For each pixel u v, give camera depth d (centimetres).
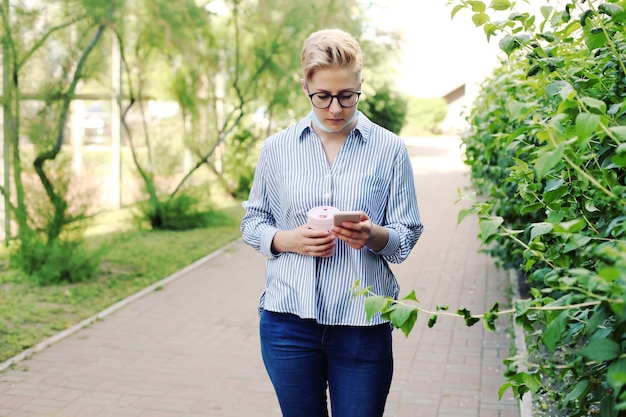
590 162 242
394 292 260
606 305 164
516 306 182
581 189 235
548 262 220
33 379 480
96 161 1673
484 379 475
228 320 629
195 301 692
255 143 1340
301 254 247
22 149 739
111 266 832
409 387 464
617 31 263
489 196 676
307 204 249
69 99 750
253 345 562
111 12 755
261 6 1127
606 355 156
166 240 1010
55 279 736
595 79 240
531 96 345
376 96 2566
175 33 977
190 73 1091
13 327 589
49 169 746
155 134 1127
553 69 271
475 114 702
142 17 959
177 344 561
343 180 247
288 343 249
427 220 1173
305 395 252
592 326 168
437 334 575
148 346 555
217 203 1309
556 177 247
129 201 1363
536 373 204
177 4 972
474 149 674
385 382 251
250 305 680
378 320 242
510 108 176
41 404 439
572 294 175
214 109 1177
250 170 1375
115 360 521
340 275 244
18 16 722
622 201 172
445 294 702
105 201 1354
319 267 246
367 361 245
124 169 1656
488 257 878
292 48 1160
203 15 1027
